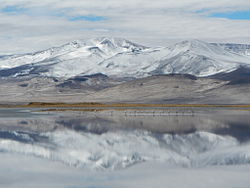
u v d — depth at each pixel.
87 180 31.45
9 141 53.47
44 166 36.59
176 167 36.44
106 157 41.59
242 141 54.69
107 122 89.44
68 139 56.62
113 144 51.56
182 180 31.38
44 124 82.56
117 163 38.47
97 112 135.62
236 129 72.12
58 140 55.38
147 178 32.06
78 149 46.88
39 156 41.75
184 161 39.53
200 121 92.50
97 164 37.75
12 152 44.12
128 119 99.94
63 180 31.47
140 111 140.50
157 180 31.36
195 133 65.31
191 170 35.03
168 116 113.88
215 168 35.81
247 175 32.97
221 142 53.56
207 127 76.25
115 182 30.84
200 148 48.03
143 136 60.88
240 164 37.72
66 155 42.59
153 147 48.81
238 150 46.41
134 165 37.41
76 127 75.94
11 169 35.16
